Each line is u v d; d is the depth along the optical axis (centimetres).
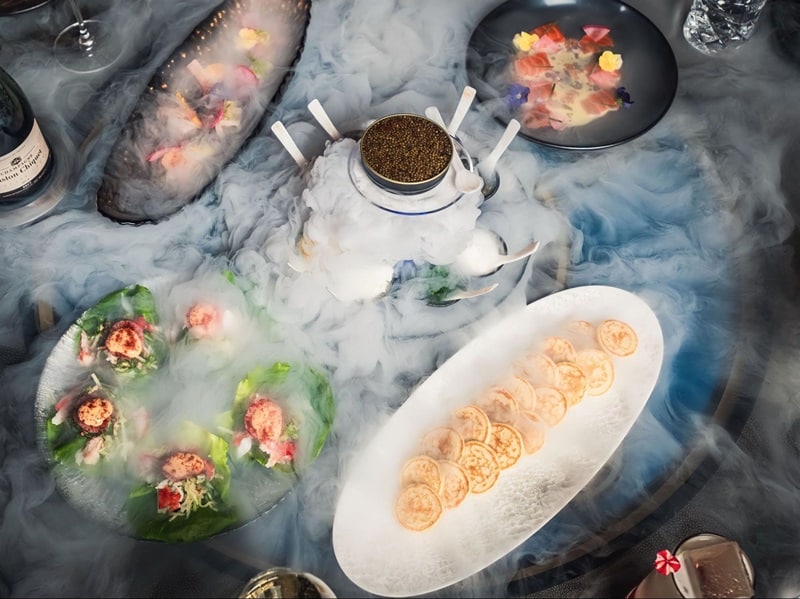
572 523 69
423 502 67
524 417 71
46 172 86
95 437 69
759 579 67
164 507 66
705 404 76
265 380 73
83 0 103
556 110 95
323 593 61
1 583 67
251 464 69
